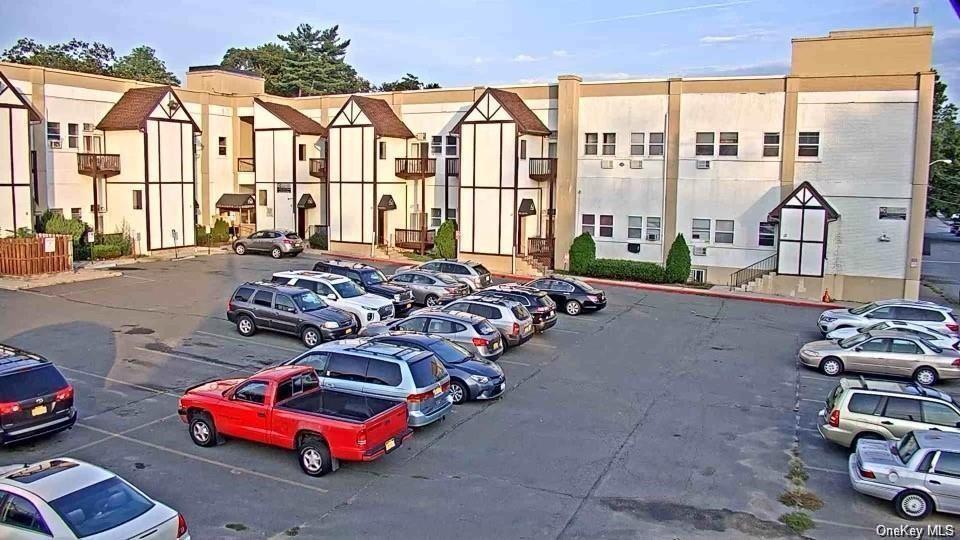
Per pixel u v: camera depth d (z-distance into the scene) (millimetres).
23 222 37219
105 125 43250
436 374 17094
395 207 47375
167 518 10391
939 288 45375
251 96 52156
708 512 13336
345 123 46781
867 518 13289
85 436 16203
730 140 39406
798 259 37562
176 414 17719
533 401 19531
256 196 51031
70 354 22500
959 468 13023
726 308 33875
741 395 20594
